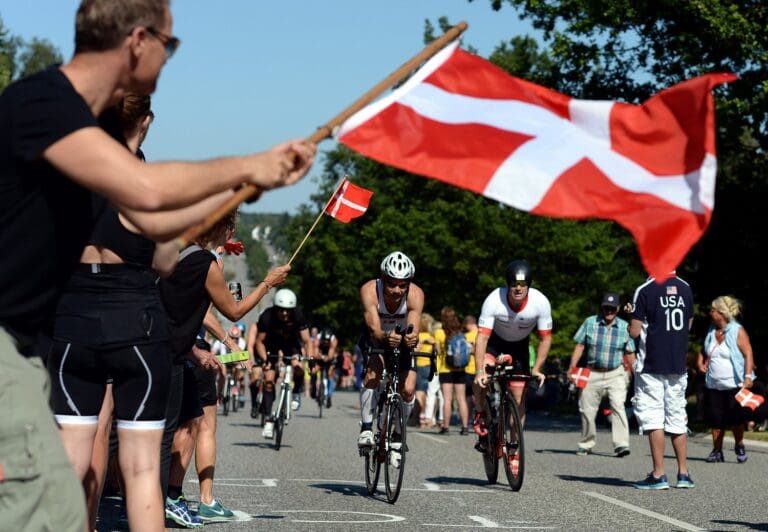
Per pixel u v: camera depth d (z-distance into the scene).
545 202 4.77
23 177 3.87
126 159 3.81
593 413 18.02
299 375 18.11
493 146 4.80
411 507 10.70
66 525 3.74
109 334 5.20
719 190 32.06
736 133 29.89
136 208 3.83
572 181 4.79
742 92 29.25
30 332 4.03
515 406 12.28
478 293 56.25
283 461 15.43
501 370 12.38
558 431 25.80
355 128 4.78
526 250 54.56
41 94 3.81
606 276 55.16
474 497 11.59
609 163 4.81
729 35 28.34
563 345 52.19
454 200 59.25
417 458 16.36
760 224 31.98
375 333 11.41
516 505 11.01
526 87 4.87
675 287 12.90
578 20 31.98
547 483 13.19
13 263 3.93
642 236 4.74
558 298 53.72
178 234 4.04
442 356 22.94
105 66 4.00
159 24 4.03
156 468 5.34
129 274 5.30
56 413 5.22
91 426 5.28
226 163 3.95
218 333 9.52
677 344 12.85
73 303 5.22
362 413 11.64
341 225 70.62
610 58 32.41
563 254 54.09
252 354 18.88
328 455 16.58
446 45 4.86
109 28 3.97
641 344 12.97
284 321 18.42
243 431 21.94
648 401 12.95
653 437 12.94
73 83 3.98
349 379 71.94
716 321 17.69
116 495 10.54
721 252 32.47
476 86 4.87
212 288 7.74
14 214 3.90
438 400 25.95
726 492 12.71
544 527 9.55
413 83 4.84
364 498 11.35
